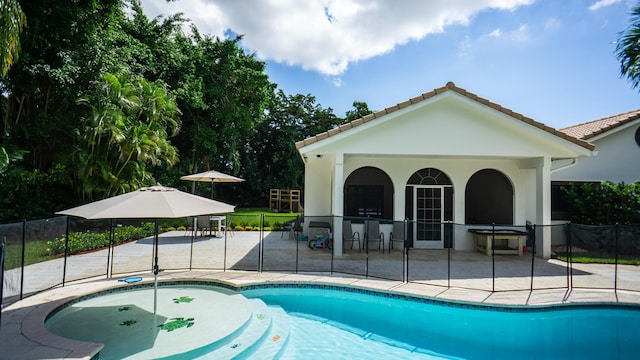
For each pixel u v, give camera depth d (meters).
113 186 13.99
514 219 12.45
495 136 10.51
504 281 7.97
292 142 37.06
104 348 4.58
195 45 25.55
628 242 9.77
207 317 5.76
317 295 7.71
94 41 13.89
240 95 27.41
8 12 8.01
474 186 15.17
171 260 9.81
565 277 8.39
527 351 5.51
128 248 11.77
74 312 5.96
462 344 5.71
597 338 6.00
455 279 8.10
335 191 10.45
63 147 15.20
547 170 10.59
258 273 8.41
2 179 12.02
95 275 7.90
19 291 6.44
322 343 5.62
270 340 5.46
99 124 13.04
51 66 12.84
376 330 6.20
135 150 14.31
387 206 13.01
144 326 5.35
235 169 29.12
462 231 12.42
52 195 13.66
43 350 4.23
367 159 12.61
